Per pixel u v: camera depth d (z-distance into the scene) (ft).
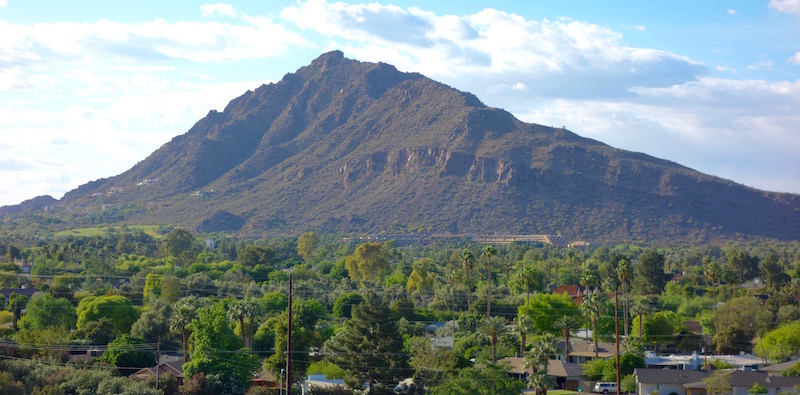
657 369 501.15
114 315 621.31
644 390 485.15
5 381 401.29
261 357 547.49
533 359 451.12
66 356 507.71
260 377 507.30
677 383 481.87
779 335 597.11
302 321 604.90
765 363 567.18
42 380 423.64
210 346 470.39
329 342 511.40
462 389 408.46
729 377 465.06
